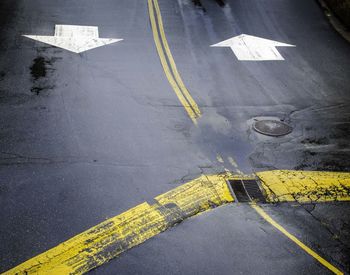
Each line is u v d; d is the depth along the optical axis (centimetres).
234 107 1010
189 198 707
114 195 697
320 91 1118
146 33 1359
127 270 554
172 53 1250
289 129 940
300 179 783
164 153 820
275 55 1302
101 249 588
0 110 889
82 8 1487
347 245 629
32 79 1024
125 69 1128
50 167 746
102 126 880
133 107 962
